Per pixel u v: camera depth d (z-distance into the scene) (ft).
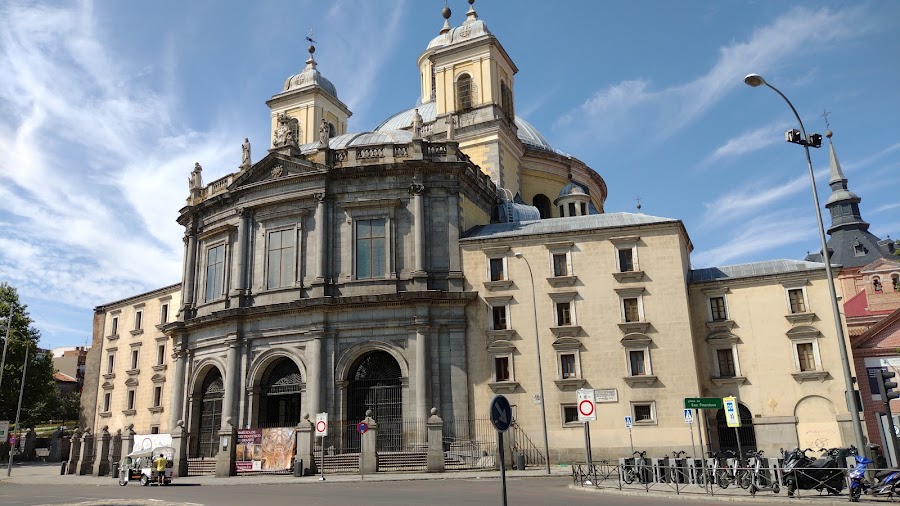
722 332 140.97
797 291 139.23
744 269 146.20
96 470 153.79
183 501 79.77
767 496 71.20
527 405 137.39
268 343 148.97
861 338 134.51
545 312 142.31
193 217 178.09
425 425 135.03
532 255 146.10
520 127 231.91
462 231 151.02
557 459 133.90
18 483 131.64
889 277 226.38
